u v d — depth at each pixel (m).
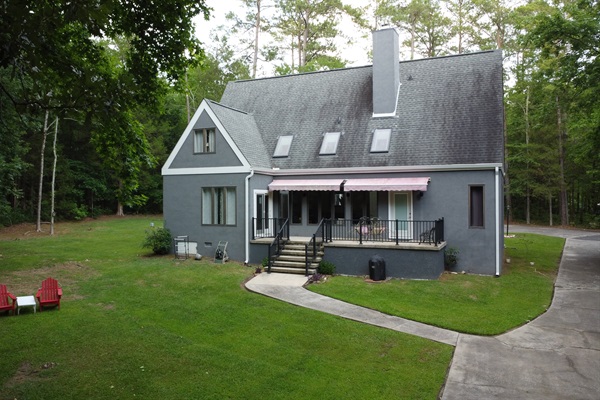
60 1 6.33
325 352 11.05
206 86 57.66
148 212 60.31
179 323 13.11
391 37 24.92
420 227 21.98
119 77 7.97
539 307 15.57
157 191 57.59
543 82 25.88
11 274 19.05
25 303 13.41
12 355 10.40
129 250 26.66
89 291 16.58
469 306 15.52
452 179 21.52
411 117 24.19
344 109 26.56
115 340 11.46
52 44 7.59
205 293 16.42
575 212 54.72
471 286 18.12
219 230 23.23
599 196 51.44
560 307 15.70
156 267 20.98
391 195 22.88
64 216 48.12
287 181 24.38
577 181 48.47
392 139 23.58
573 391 9.14
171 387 8.96
